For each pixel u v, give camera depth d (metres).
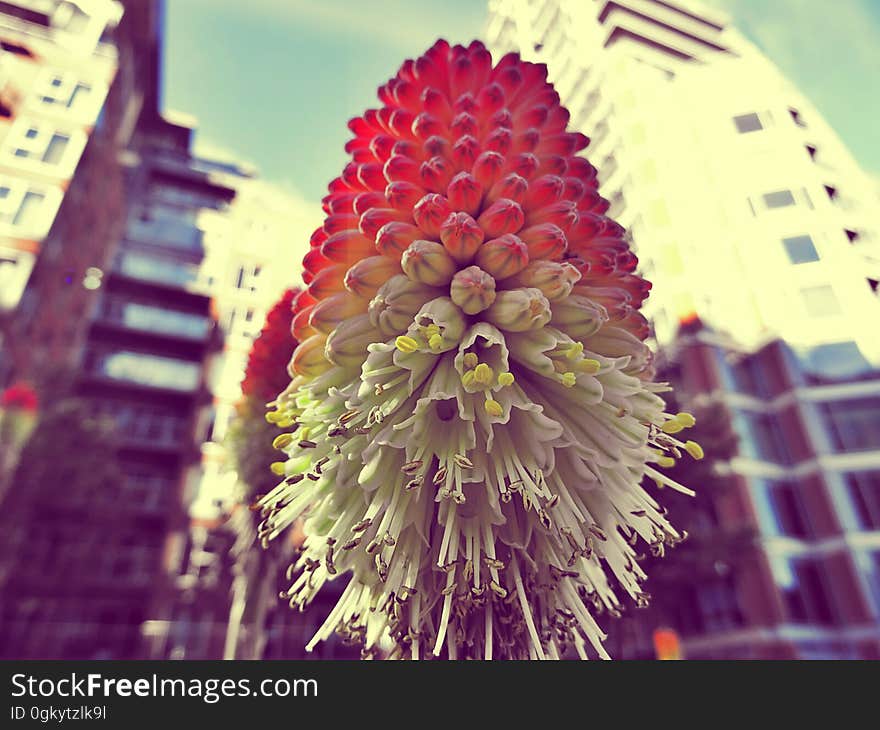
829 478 17.52
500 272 1.58
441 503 1.42
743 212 17.86
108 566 22.48
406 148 1.76
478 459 1.45
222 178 33.56
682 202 18.73
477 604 1.35
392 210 1.70
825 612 17.14
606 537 1.48
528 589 1.46
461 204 1.65
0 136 20.00
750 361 18.94
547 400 1.60
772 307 17.62
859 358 16.73
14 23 21.47
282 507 1.67
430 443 1.47
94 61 23.05
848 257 16.30
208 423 26.00
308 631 7.43
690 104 19.59
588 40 19.38
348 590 1.56
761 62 18.19
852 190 15.84
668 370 16.83
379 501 1.40
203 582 20.70
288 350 4.87
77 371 22.14
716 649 16.31
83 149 21.75
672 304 18.52
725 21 21.64
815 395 17.56
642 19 21.59
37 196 20.03
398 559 1.44
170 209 31.64
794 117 16.89
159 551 23.66
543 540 1.46
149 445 25.69
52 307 20.75
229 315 28.16
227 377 27.02
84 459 17.22
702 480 10.73
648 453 1.59
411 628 1.40
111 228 28.23
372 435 1.46
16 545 17.89
